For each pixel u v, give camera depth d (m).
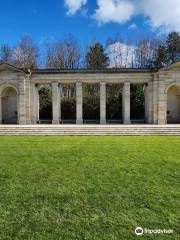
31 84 42.41
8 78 41.12
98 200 8.48
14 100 47.16
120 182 10.33
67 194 9.03
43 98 51.53
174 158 14.84
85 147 19.08
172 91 45.69
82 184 10.10
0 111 42.28
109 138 25.22
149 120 41.56
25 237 6.24
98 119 50.75
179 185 9.93
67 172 11.84
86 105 50.94
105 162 13.82
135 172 11.78
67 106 51.16
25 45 71.44
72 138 25.33
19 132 29.59
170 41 71.94
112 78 41.72
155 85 40.53
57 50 72.25
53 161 14.13
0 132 29.64
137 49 75.06
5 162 13.94
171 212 7.54
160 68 39.88
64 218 7.22
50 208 7.89
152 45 74.25
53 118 42.56
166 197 8.70
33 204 8.18
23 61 69.81
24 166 13.00
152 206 7.97
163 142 21.84
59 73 41.91
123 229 6.59
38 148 18.69
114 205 8.07
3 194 9.05
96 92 65.00
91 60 74.44
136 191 9.30
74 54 72.56
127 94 41.75
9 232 6.48
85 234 6.36
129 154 16.14
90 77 41.88
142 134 28.86
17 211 7.68
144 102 48.16
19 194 9.05
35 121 42.91
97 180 10.61
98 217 7.27
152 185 9.95
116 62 76.31
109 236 6.26
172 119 45.94
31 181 10.51
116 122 44.44
